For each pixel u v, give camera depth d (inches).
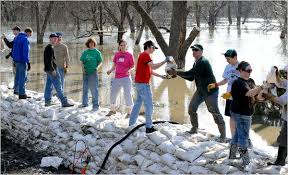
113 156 278.8
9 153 327.3
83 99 366.6
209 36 1428.4
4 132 371.2
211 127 366.9
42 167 301.9
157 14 1638.8
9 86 448.8
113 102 335.9
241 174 225.5
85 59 352.5
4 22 1486.2
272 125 381.7
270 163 239.1
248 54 875.4
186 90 535.2
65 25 1534.2
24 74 390.9
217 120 277.0
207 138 277.1
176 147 256.4
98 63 354.9
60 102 384.5
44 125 344.2
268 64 727.1
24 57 385.4
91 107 366.9
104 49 984.3
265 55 857.5
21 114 372.5
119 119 324.2
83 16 1310.3
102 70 670.5
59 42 372.8
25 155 322.7
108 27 1409.9
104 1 1083.3
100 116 334.0
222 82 274.7
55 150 322.0
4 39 423.8
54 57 361.7
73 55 850.8
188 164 243.1
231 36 1432.1
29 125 356.2
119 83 332.2
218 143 267.0
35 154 324.2
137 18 1433.3
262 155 252.7
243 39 1289.4
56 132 329.7
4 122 376.5
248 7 2388.0
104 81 572.4
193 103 281.6
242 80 233.3
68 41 1139.3
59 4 1217.4
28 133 353.1
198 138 275.0
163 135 273.0
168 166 249.0
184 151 249.9
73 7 1200.2
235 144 239.1
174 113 420.2
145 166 258.8
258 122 390.3
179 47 701.3
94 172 286.2
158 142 266.2
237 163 234.2
